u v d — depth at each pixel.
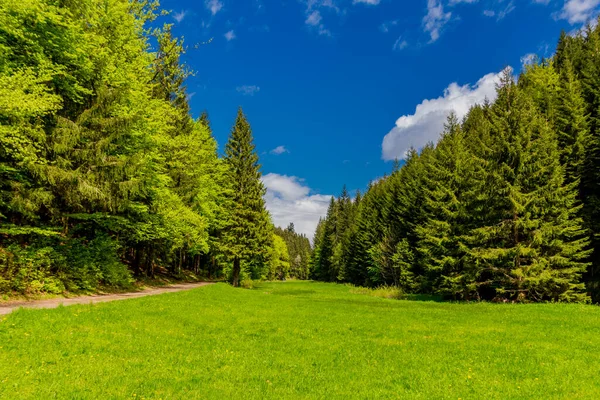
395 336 13.62
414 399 7.23
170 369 8.46
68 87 18.02
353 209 104.69
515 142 27.88
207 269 64.88
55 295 17.61
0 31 14.80
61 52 17.42
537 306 22.08
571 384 8.16
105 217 22.30
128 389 6.98
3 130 13.56
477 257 28.22
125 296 20.88
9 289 15.71
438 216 39.16
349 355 10.65
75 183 17.64
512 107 29.75
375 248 57.53
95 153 18.70
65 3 18.19
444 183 38.53
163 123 26.94
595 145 29.38
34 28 16.11
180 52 30.42
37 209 16.67
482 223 30.23
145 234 27.73
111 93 20.09
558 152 28.31
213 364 9.12
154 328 12.38
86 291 20.52
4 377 6.97
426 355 10.74
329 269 101.81
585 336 13.35
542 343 12.23
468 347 11.77
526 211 26.56
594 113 32.25
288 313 19.38
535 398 7.31
